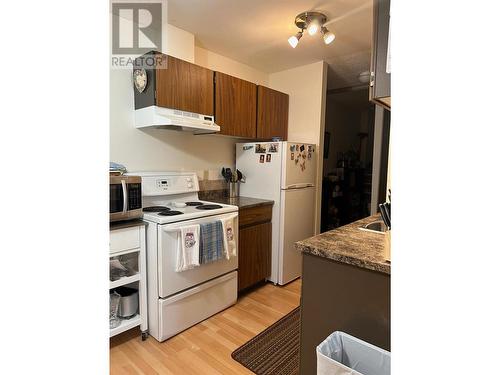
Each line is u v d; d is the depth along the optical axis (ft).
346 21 7.85
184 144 9.30
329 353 3.51
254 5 7.09
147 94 7.45
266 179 9.97
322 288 4.17
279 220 9.69
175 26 8.18
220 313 7.89
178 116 7.67
